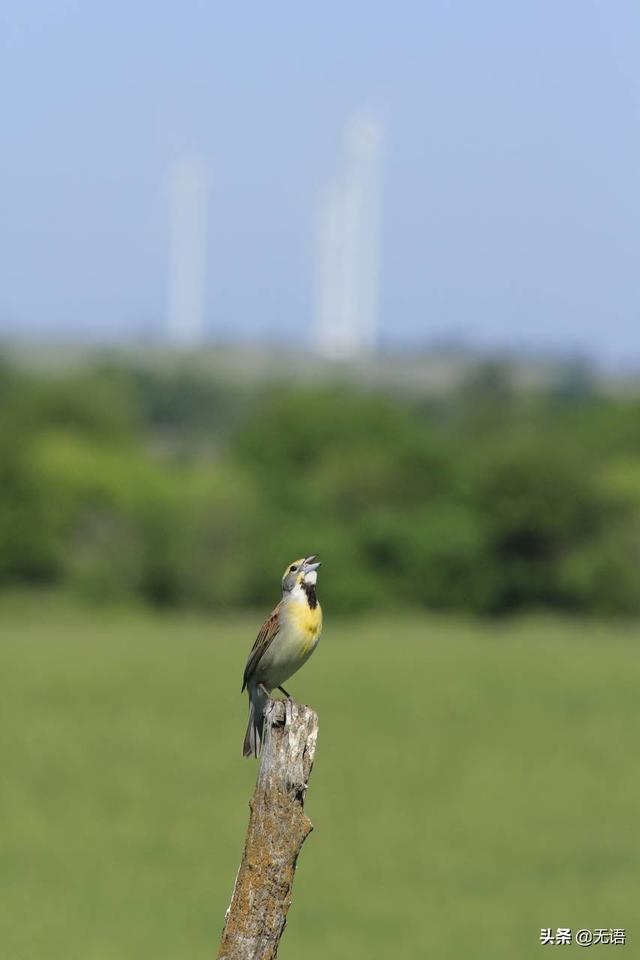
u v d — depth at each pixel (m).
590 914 19.22
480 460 66.75
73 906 19.30
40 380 88.94
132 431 89.25
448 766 31.61
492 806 27.33
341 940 17.80
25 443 70.88
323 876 21.59
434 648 54.09
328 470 68.88
